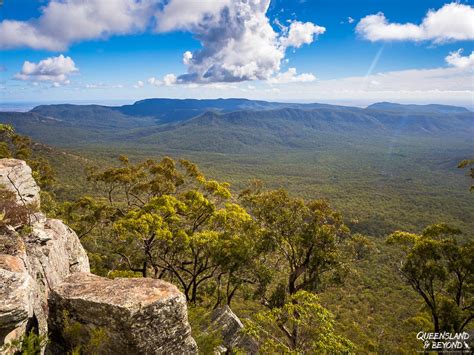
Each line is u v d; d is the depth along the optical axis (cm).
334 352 1020
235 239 1645
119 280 816
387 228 8131
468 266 1452
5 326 563
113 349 678
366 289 3591
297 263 1758
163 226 1653
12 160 1165
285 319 1283
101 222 2162
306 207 1700
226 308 1411
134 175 2184
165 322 716
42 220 1020
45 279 786
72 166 8625
